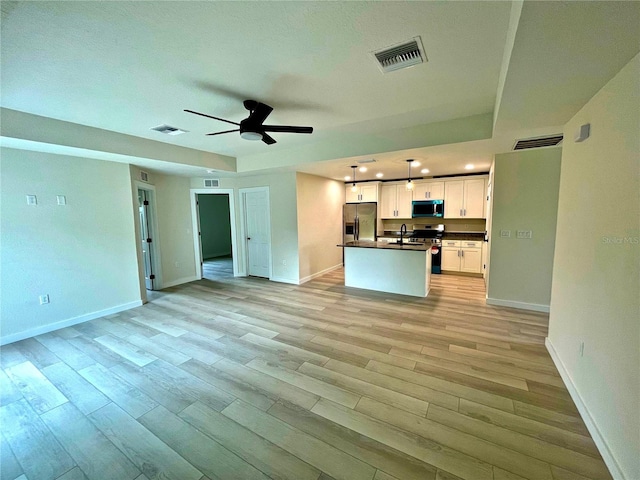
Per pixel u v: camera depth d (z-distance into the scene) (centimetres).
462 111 303
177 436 187
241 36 170
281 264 591
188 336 334
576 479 152
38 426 197
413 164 476
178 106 278
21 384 244
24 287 337
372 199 706
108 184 411
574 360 215
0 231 320
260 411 208
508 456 167
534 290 398
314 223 616
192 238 611
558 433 183
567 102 208
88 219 391
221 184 622
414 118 324
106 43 175
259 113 270
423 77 224
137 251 446
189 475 159
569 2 107
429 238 654
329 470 160
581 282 206
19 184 331
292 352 292
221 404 216
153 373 258
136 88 239
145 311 421
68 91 242
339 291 511
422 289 471
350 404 213
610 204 167
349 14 150
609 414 160
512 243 404
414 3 143
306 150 450
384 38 173
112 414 207
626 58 147
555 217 377
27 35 164
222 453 173
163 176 551
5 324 324
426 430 187
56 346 313
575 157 228
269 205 591
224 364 271
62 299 368
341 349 296
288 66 206
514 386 230
